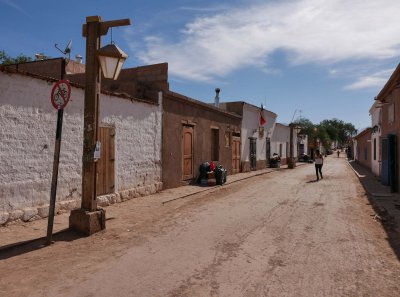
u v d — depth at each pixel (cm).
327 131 9556
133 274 548
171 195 1377
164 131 1502
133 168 1291
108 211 1051
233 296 470
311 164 4381
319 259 626
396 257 641
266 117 3234
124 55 784
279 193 1526
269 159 3359
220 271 563
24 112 845
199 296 470
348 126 12025
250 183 1942
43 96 895
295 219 972
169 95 1512
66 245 698
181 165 1659
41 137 891
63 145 965
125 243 721
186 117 1703
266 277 538
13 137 820
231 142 2373
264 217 996
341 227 880
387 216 991
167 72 1463
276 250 678
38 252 652
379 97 1800
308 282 520
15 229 783
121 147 1220
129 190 1259
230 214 1038
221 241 741
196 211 1081
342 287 502
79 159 1020
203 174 1808
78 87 1008
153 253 655
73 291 484
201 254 651
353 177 2392
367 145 3228
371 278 538
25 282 514
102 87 1517
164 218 971
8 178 810
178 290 489
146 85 1489
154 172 1433
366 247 704
